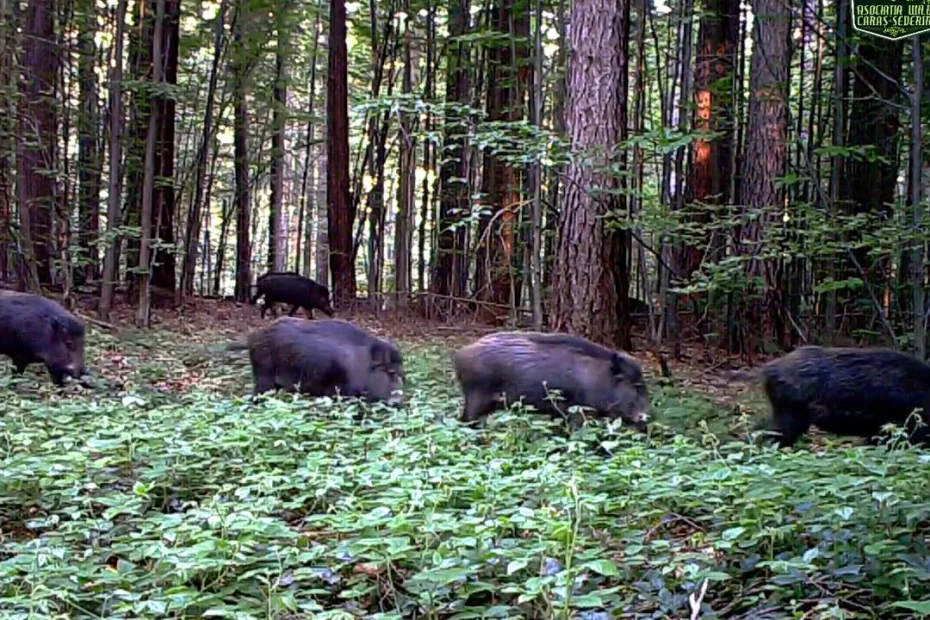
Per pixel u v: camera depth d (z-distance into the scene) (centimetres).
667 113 2020
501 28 1997
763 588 384
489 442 704
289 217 4056
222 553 410
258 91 2525
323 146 3422
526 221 1747
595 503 457
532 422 706
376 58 2308
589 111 1112
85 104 2088
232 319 1867
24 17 1636
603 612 376
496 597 400
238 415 720
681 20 1504
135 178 1891
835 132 1136
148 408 857
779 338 1349
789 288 1466
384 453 604
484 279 1955
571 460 602
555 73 1748
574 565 403
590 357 769
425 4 2244
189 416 734
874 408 722
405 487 498
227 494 544
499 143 1087
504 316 1866
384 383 856
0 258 1778
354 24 2423
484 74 2166
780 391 757
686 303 1623
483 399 784
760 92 1266
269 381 884
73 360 991
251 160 2962
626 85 1138
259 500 487
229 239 4038
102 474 571
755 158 1294
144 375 1079
